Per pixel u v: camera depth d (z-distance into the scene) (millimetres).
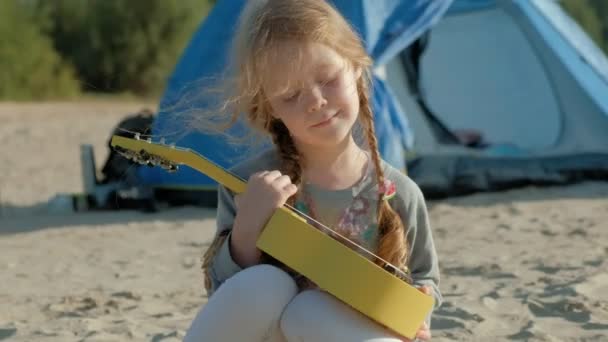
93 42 31141
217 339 2217
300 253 2271
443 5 7445
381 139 7117
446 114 10078
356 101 2365
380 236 2432
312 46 2283
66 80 29547
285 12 2309
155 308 4426
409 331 2268
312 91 2295
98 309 4441
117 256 5891
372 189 2459
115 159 8125
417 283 2502
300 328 2227
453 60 10117
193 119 2654
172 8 31797
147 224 7121
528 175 8352
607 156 8734
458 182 8086
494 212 7145
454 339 3717
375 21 7090
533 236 6078
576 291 4340
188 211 7664
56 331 3992
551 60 9250
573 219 6699
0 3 28969
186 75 7410
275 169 2506
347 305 2273
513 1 9492
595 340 3648
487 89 9859
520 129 9539
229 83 2510
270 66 2297
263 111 2434
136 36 31359
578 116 9008
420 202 2514
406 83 10109
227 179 2400
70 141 15227
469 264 5191
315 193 2445
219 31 7402
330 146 2430
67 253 6062
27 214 8008
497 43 9773
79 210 7977
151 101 29953
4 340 3885
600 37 44156
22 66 28594
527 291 4430
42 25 30344
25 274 5406
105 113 22219
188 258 5738
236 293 2223
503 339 3701
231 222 2467
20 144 14852
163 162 2445
